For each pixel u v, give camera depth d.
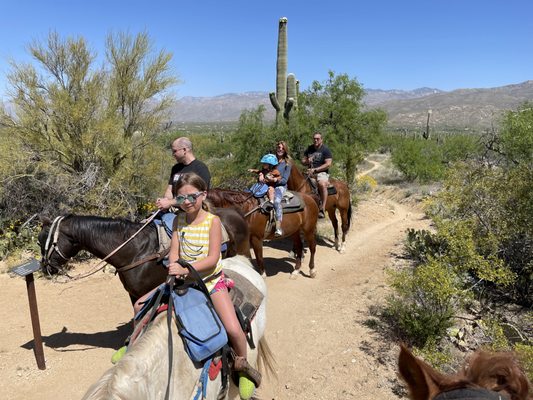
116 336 6.28
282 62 17.02
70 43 10.01
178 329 3.08
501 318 6.66
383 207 16.86
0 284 8.22
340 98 17.81
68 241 5.25
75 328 6.52
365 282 8.46
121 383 2.54
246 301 3.74
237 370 3.37
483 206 8.11
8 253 9.41
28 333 6.34
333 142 17.42
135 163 10.97
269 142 16.08
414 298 6.43
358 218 14.45
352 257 10.42
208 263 3.17
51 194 10.29
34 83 9.77
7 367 5.43
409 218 15.09
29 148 10.12
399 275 6.49
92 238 5.21
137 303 3.77
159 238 5.22
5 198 10.13
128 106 11.09
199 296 3.23
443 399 1.44
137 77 10.98
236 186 14.40
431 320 5.90
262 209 7.75
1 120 9.81
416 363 1.57
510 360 1.57
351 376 5.34
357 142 18.02
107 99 10.62
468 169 8.84
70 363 5.56
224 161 17.39
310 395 5.02
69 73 10.09
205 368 3.11
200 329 3.09
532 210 7.44
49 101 9.93
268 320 6.89
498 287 7.62
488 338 6.11
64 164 10.56
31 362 5.55
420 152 26.17
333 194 10.52
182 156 5.52
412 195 19.36
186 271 3.11
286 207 8.04
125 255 5.21
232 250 6.09
